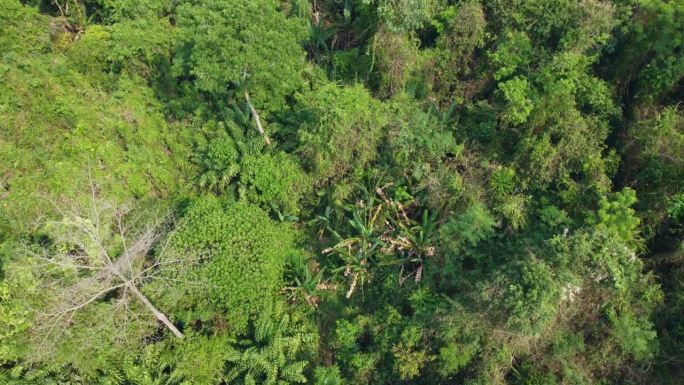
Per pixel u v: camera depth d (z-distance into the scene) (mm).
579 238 9211
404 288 10953
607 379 9445
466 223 10289
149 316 10188
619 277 8859
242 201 11516
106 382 9734
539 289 8609
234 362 10406
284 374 9914
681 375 9172
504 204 10625
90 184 10297
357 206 11812
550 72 11008
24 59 11867
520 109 10977
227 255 10328
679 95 11148
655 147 10180
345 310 11234
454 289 10539
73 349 9398
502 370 9320
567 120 10812
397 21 11570
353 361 10086
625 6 10992
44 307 9086
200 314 10422
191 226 10570
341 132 11156
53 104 11586
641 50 10945
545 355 9328
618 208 9656
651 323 9297
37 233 9922
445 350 9305
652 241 10336
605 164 10781
